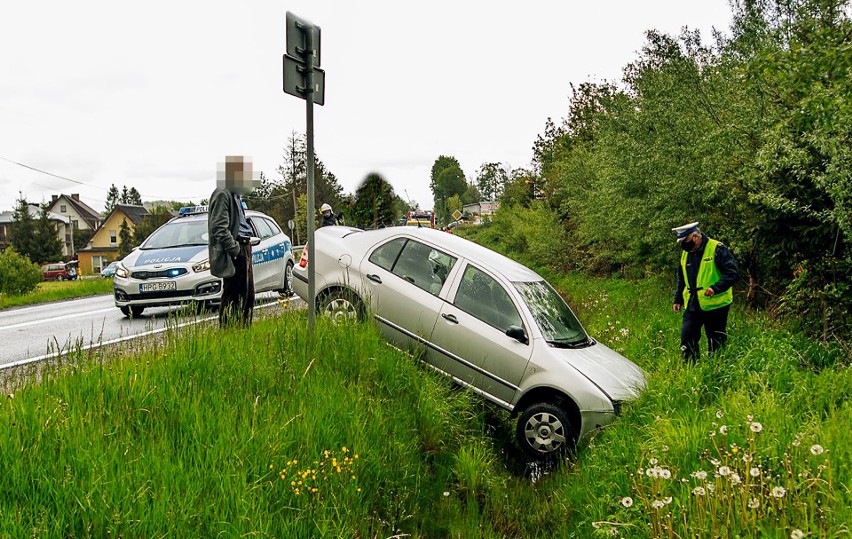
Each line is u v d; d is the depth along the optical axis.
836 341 7.39
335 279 7.71
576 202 20.61
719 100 11.62
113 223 96.06
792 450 4.11
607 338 10.21
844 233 7.48
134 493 3.45
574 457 6.01
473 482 5.29
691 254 7.85
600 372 6.49
